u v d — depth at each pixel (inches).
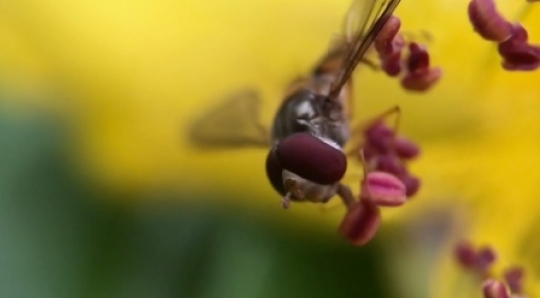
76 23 3.2
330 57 2.9
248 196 3.3
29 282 3.3
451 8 3.2
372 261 3.3
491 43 3.2
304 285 3.3
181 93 3.3
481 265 3.3
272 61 3.2
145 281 3.3
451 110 3.3
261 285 3.3
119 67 3.2
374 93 3.2
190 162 3.3
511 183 3.3
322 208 3.2
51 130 3.3
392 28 2.8
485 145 3.3
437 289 3.3
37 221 3.3
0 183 3.3
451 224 3.3
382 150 3.0
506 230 3.3
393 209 3.3
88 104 3.3
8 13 3.2
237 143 3.0
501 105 3.3
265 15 3.2
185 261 3.3
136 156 3.3
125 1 3.2
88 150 3.3
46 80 3.2
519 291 3.2
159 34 3.2
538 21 3.0
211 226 3.3
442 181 3.3
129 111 3.3
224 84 3.2
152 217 3.3
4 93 3.2
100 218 3.3
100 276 3.3
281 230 3.3
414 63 2.9
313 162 2.7
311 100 2.9
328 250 3.3
